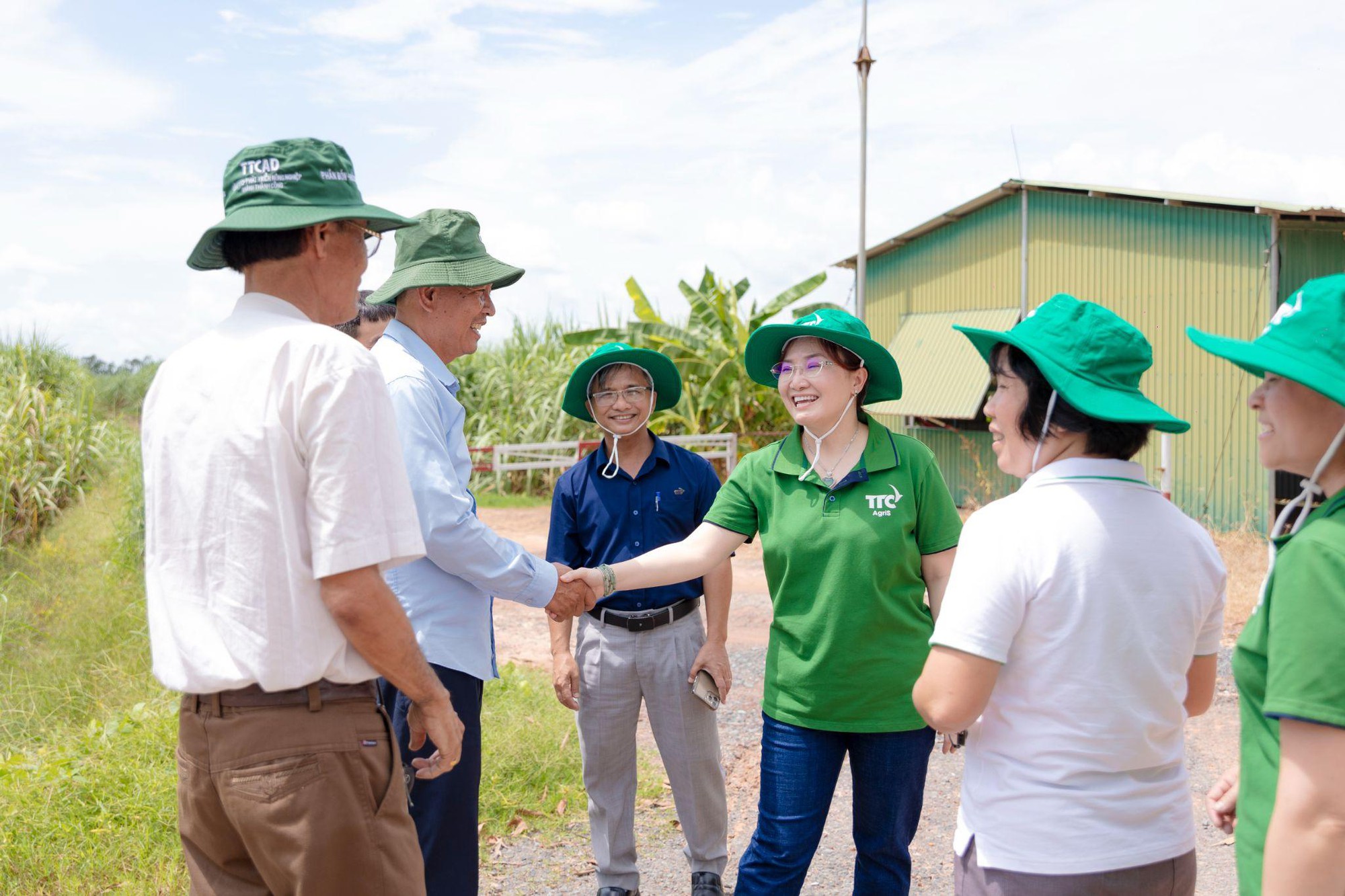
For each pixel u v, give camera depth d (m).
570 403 3.58
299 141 2.07
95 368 15.16
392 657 1.93
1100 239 13.13
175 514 1.93
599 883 3.52
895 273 16.12
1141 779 1.76
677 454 3.56
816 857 3.96
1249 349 1.57
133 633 6.20
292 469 1.88
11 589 7.45
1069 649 1.73
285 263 2.04
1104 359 1.81
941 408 14.34
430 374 2.75
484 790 4.30
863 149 13.13
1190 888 1.80
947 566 2.77
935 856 3.96
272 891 1.95
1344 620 1.37
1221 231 11.93
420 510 2.55
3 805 3.77
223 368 1.93
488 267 2.86
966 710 1.77
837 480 2.73
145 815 3.79
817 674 2.70
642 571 2.98
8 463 9.29
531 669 6.34
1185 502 12.30
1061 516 1.76
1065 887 1.70
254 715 1.87
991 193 14.11
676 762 3.42
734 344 15.88
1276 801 1.44
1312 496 1.54
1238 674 1.61
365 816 1.92
